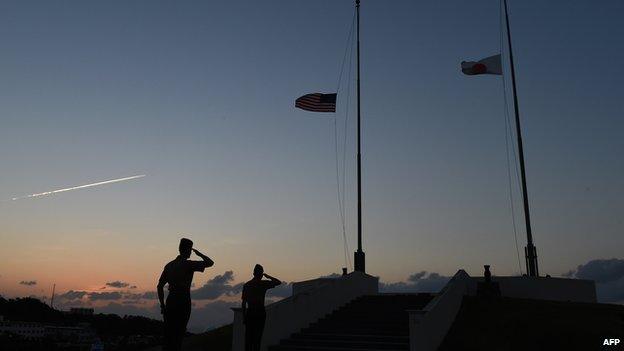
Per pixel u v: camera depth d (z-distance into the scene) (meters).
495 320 17.44
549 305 19.12
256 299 11.56
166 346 7.72
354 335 15.59
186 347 17.77
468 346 15.08
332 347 14.91
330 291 19.45
